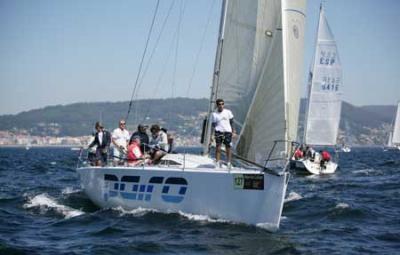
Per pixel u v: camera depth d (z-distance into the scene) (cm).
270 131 1889
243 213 1814
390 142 14688
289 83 1917
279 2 1914
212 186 1850
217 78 2017
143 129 2208
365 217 2195
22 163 6806
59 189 3106
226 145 1950
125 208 2066
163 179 1944
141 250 1571
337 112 5628
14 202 2514
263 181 1780
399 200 2728
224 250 1584
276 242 1672
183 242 1653
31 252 1538
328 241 1756
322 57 5556
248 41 1958
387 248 1669
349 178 4316
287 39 1923
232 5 1991
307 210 2366
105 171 2138
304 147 5062
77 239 1717
